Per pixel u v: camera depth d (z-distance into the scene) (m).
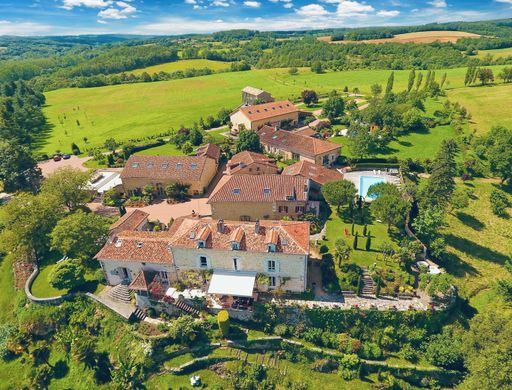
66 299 61.62
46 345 58.22
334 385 50.88
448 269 67.62
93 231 66.38
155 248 60.66
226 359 53.16
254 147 116.19
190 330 53.81
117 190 95.81
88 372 53.38
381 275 59.97
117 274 62.41
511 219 83.00
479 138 112.44
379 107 129.50
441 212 72.12
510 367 41.50
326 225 75.50
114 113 188.75
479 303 62.06
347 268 61.03
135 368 51.81
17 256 69.69
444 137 120.12
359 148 103.19
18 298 64.88
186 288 61.09
